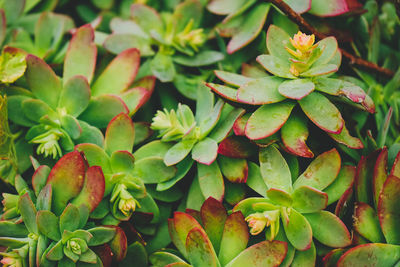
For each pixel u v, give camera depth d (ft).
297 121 1.23
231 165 1.24
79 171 1.20
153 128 1.27
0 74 1.27
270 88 1.22
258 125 1.20
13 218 1.23
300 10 1.30
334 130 1.19
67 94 1.28
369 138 1.24
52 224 1.18
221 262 1.20
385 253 1.15
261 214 1.18
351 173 1.20
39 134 1.28
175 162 1.22
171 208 1.30
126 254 1.23
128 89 1.34
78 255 1.18
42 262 1.17
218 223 1.20
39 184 1.21
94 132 1.27
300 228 1.17
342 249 1.17
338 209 1.18
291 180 1.22
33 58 1.27
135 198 1.24
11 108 1.29
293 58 1.23
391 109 1.24
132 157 1.22
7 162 1.28
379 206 1.16
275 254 1.16
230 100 1.23
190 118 1.26
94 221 1.24
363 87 1.34
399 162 1.17
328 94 1.24
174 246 1.29
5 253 1.16
